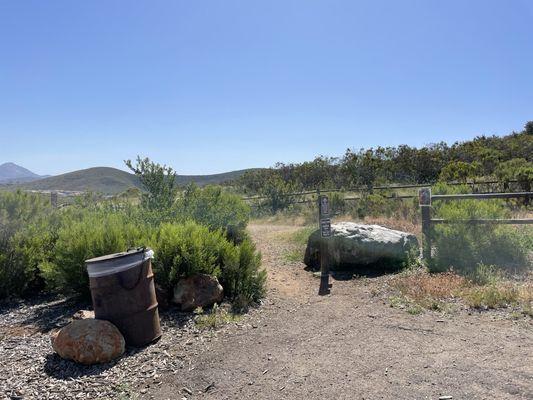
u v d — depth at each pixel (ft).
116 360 15.12
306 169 99.55
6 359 15.52
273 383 13.24
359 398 12.03
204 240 22.54
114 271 15.98
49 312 21.30
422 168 97.81
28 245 25.99
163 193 33.88
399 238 28.35
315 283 25.81
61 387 13.34
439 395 11.84
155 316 16.89
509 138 122.01
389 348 15.17
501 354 14.07
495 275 23.62
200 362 14.87
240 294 21.34
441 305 19.44
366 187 74.23
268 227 53.36
